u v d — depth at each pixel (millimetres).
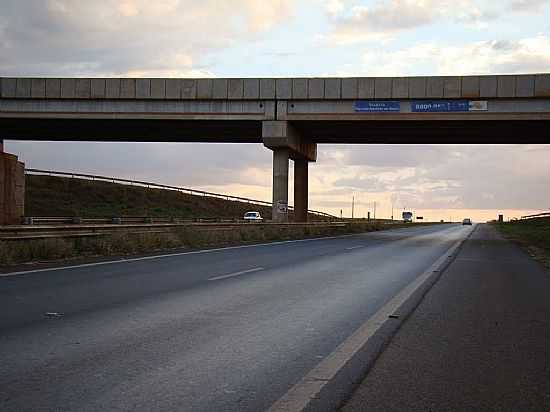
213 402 4949
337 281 14047
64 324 8031
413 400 5121
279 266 17406
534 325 8898
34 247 17188
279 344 7184
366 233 53188
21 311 8914
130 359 6281
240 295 11219
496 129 43969
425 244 34312
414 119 40500
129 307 9547
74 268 15031
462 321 9133
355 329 8242
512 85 38969
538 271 18578
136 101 42469
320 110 41750
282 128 42031
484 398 5207
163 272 14750
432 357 6699
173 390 5250
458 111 39875
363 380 5707
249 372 5898
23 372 5684
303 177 53719
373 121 41594
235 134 50375
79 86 42094
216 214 86375
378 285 13500
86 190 73062
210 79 42094
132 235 22375
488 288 13594
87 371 5773
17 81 42125
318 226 47312
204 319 8703
